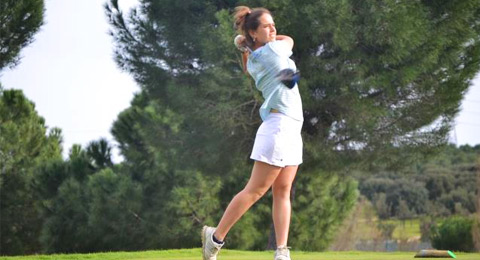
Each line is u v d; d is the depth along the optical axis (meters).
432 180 67.81
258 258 12.69
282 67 7.17
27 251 42.44
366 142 25.83
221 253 17.89
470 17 25.30
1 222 41.47
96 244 36.84
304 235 35.69
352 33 22.25
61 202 37.53
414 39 22.41
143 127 29.86
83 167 40.09
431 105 25.59
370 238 48.53
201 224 35.25
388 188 69.06
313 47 24.53
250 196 7.20
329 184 36.53
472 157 71.56
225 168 27.28
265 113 7.25
